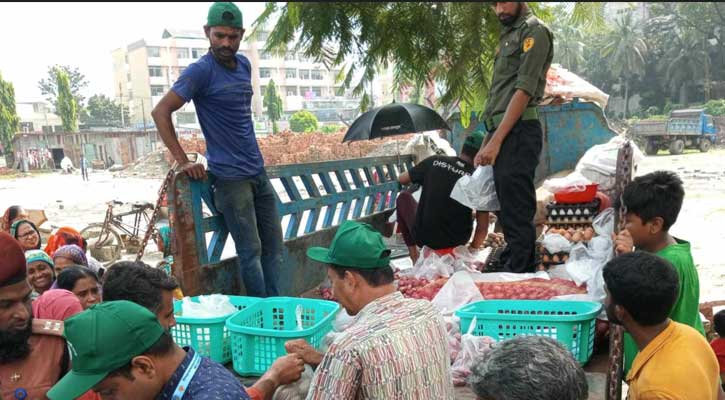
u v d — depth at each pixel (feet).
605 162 17.40
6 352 6.78
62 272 9.62
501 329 10.18
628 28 167.63
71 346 4.89
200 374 5.26
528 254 13.74
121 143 176.65
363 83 24.06
